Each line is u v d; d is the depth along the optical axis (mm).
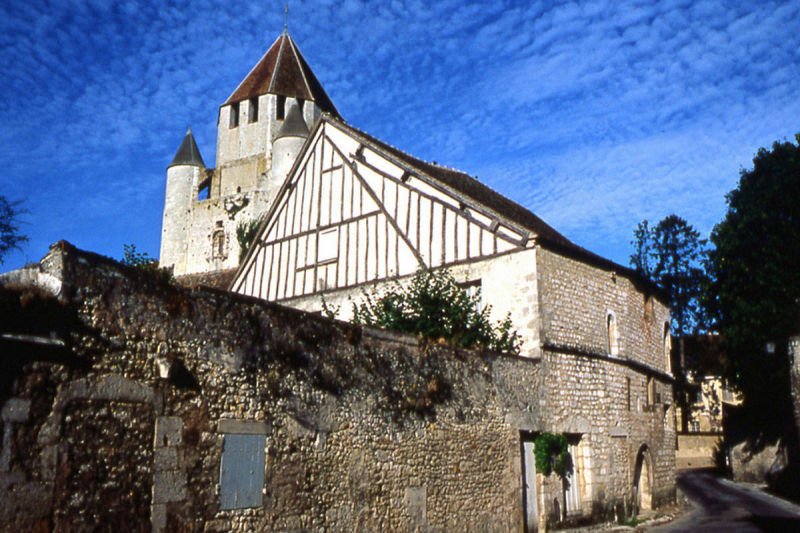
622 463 16828
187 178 50406
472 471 12203
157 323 7977
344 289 18094
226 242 47000
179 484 7879
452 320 13789
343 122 19484
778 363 23969
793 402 21703
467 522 11891
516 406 13570
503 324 14570
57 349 7000
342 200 18859
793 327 23703
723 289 25719
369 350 10703
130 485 7426
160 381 7895
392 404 10875
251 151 48094
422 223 17078
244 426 8680
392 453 10711
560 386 14969
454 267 16234
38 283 6988
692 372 38594
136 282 7863
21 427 6625
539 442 14016
